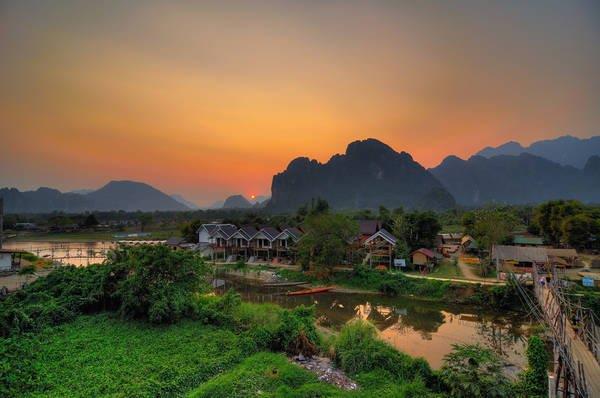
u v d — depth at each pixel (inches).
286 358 897.5
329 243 2113.7
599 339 823.1
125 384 693.9
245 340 928.3
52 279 1263.5
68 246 3563.0
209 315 1098.1
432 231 2491.4
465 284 1728.6
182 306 1083.3
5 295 1254.9
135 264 1130.7
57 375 719.7
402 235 2428.6
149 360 812.6
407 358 858.8
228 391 701.9
